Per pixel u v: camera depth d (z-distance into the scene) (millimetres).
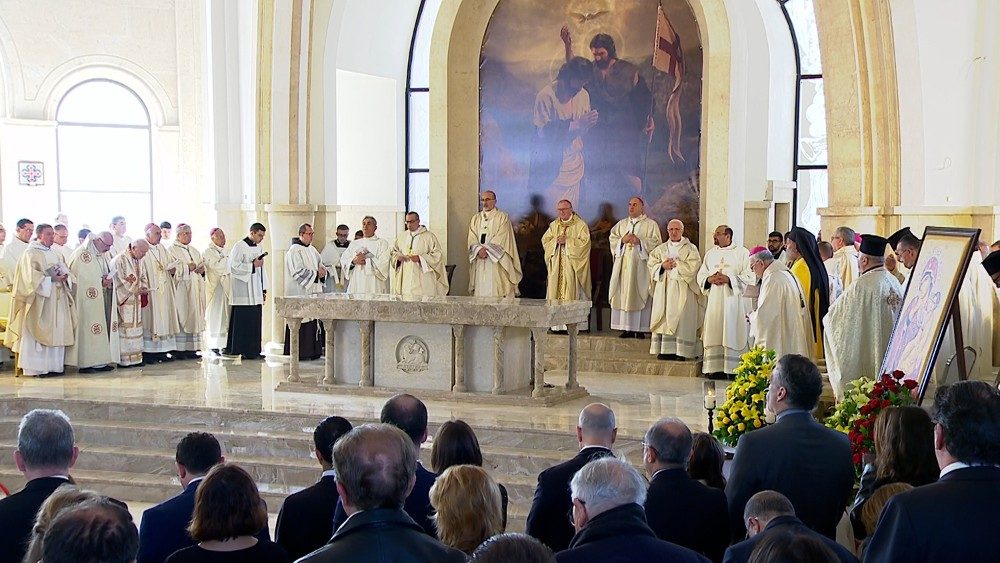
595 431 5031
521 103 16234
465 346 11461
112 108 18938
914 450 4508
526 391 11484
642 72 15562
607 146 15828
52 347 12820
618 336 15016
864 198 12953
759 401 6770
